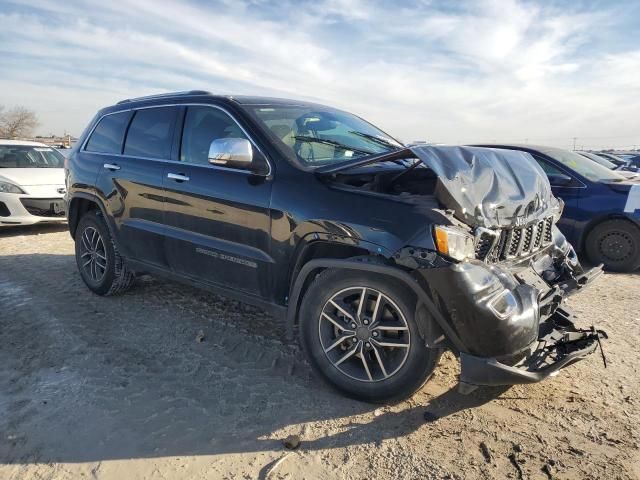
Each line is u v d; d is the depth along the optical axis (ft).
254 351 12.28
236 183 11.32
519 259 10.30
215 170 11.91
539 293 9.62
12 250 23.02
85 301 15.74
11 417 9.44
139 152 14.24
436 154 9.71
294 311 10.44
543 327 9.89
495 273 8.87
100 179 15.10
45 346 12.46
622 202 20.61
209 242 11.96
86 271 16.47
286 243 10.38
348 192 9.76
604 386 10.64
